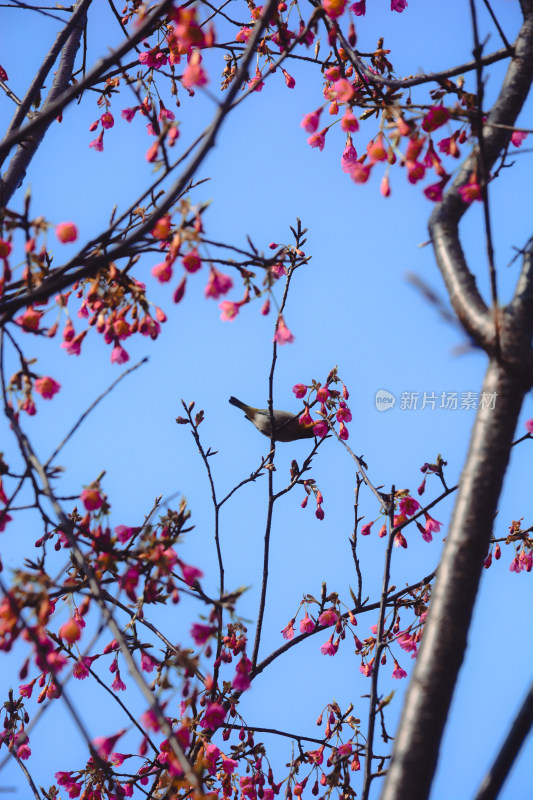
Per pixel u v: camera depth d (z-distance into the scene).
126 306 8.12
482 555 6.29
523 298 6.77
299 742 11.71
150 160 7.30
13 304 6.93
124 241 6.86
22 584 6.70
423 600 11.84
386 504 11.34
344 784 11.04
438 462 11.28
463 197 7.27
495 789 5.71
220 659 9.38
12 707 10.98
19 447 7.17
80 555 6.81
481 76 6.55
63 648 10.37
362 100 9.09
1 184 7.89
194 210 7.24
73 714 5.66
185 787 9.27
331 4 7.84
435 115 7.58
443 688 5.96
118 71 11.44
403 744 5.84
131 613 10.24
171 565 7.46
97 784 10.64
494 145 7.96
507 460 6.48
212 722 7.99
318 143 9.84
